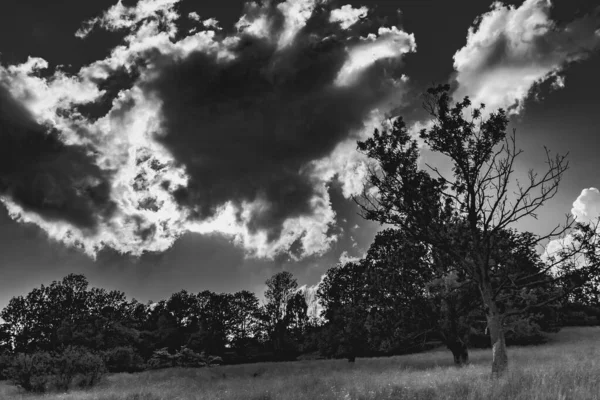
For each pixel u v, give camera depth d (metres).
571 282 13.42
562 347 26.97
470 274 14.79
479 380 9.70
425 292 23.28
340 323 40.09
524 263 15.13
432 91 15.21
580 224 13.18
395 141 15.22
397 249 24.75
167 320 74.50
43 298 60.28
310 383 14.15
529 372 10.52
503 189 13.91
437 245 15.16
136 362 45.16
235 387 16.30
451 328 22.83
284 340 79.25
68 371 20.09
